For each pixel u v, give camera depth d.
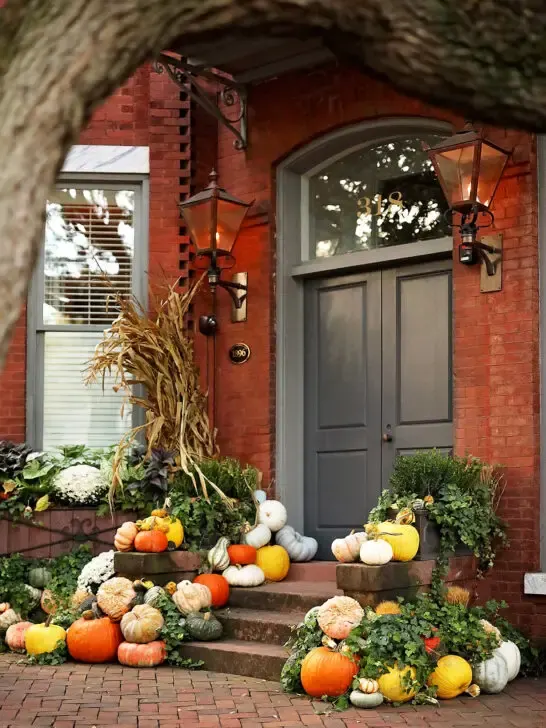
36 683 6.39
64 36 2.09
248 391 8.73
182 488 8.09
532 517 7.03
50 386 9.10
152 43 2.18
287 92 8.66
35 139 2.06
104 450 9.02
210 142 9.23
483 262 7.39
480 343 7.39
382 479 8.29
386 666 5.86
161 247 9.05
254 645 6.88
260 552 7.95
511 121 2.36
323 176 8.89
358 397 8.50
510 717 5.56
